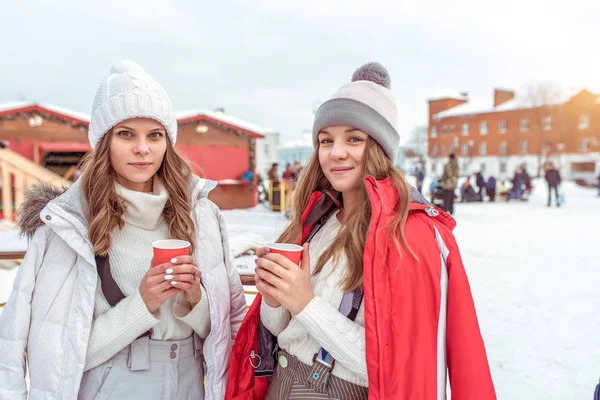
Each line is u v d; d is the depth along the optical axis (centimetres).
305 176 142
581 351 334
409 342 104
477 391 103
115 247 125
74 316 114
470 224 1142
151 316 114
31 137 1159
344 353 109
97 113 123
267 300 122
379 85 123
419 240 108
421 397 102
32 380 112
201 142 1374
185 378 130
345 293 117
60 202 116
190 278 112
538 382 286
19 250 268
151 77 129
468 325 107
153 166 127
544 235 933
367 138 122
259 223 617
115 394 118
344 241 121
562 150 4822
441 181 1353
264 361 137
